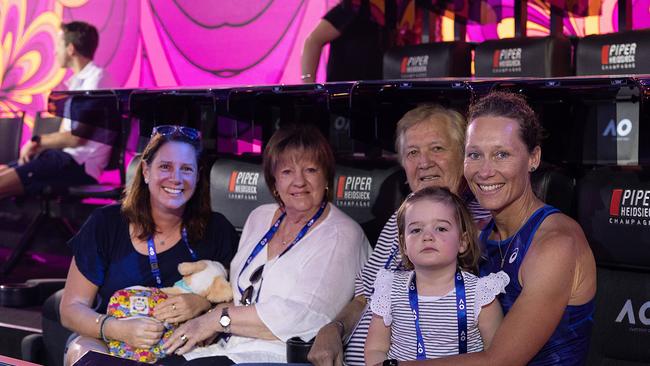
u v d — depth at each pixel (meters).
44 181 5.40
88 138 3.61
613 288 2.23
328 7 5.27
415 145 2.43
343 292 2.47
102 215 2.70
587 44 4.05
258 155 3.16
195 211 2.70
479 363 1.84
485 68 4.33
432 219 1.98
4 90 6.78
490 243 2.06
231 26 5.70
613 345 2.21
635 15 4.84
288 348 2.30
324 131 3.29
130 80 6.21
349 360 2.31
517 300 1.87
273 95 3.12
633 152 2.64
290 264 2.48
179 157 2.60
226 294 2.57
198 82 5.89
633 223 2.19
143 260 2.65
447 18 5.33
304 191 2.50
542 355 1.91
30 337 3.22
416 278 2.05
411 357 2.01
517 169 1.92
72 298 2.65
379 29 4.71
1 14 6.84
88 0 6.34
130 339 2.44
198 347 2.48
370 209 2.75
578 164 2.68
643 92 2.38
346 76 4.67
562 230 1.88
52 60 6.55
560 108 2.66
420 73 4.45
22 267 5.21
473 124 1.97
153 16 6.06
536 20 5.15
